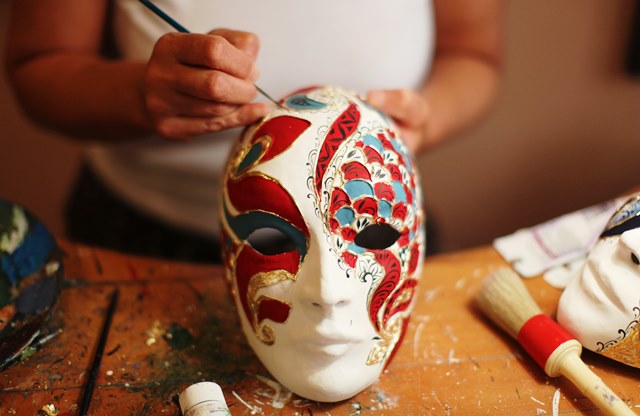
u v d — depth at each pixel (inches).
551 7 61.4
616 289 24.9
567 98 64.3
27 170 71.5
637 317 24.4
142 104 28.4
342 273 22.7
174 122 26.2
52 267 28.4
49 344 27.8
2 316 26.5
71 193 43.9
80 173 43.8
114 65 30.5
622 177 66.1
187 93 24.6
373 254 23.5
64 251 33.5
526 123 65.2
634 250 24.5
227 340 28.4
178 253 38.8
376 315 24.1
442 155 66.5
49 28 33.4
